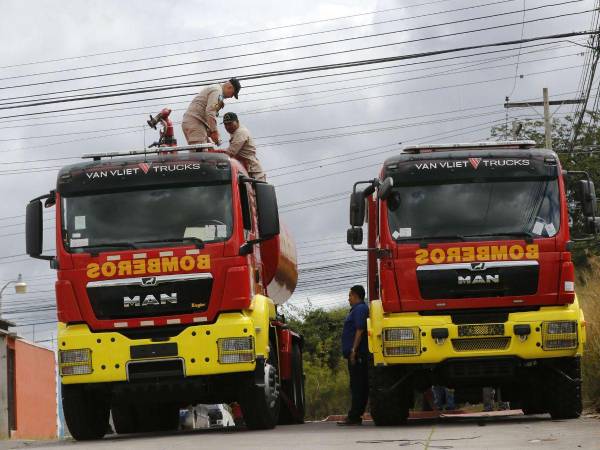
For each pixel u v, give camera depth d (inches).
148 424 710.5
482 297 537.0
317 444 438.9
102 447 480.7
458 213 548.7
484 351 534.3
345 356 671.8
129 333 548.1
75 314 549.3
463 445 406.0
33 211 569.3
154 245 550.6
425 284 538.9
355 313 666.8
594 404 655.1
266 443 454.9
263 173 669.9
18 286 1476.4
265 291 641.6
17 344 1443.2
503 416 681.0
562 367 556.7
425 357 533.3
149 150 575.5
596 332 693.3
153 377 545.0
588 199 577.0
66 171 567.2
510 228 545.3
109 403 609.3
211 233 552.4
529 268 538.6
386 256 544.7
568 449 374.0
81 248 554.6
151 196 560.1
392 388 555.5
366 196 569.9
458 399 682.8
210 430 639.1
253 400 568.1
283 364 679.1
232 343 542.6
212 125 668.7
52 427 1649.9
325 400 2313.0
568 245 543.8
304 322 2404.0
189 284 546.9
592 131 1647.4
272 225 560.7
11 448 552.7
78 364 545.3
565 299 539.2
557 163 558.6
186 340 542.3
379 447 409.7
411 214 549.3
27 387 1489.9
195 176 560.4
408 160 557.6
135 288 547.2
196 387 550.0
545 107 1631.4
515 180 553.9
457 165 555.2
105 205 560.1
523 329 532.7
